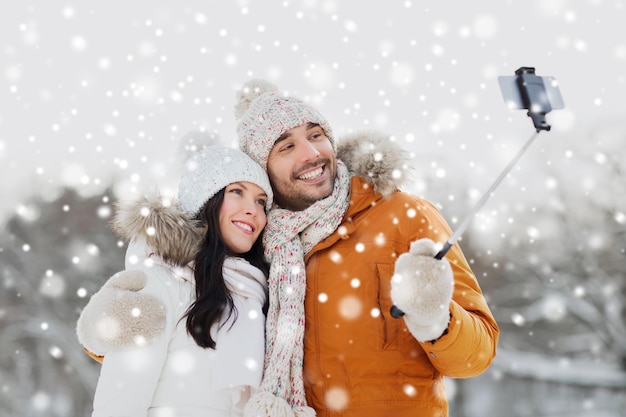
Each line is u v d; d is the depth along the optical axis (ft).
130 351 6.00
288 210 7.22
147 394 6.05
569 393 34.55
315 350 6.52
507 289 35.96
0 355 35.19
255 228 7.10
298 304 6.65
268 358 6.49
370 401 6.15
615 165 32.73
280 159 7.39
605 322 35.50
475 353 5.78
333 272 6.74
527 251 34.91
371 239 6.80
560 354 36.45
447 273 5.11
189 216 6.97
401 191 7.18
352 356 6.31
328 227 6.93
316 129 7.48
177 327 6.38
